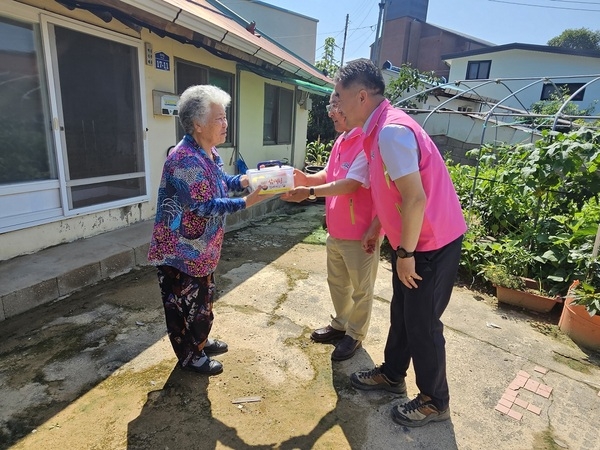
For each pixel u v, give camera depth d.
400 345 2.04
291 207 6.90
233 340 2.57
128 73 3.87
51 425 1.80
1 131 2.89
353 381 2.17
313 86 7.20
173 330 2.11
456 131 10.85
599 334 2.62
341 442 1.80
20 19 2.87
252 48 4.61
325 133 12.55
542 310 3.16
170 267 2.02
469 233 4.03
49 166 3.26
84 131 3.50
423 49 28.22
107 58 3.61
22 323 2.60
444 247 1.70
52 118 3.18
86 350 2.36
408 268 1.66
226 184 2.22
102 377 2.14
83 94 3.44
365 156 2.05
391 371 2.11
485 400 2.13
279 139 7.61
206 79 5.11
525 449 1.81
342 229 2.24
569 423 1.98
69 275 2.99
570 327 2.79
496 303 3.32
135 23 3.47
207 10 5.36
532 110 13.55
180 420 1.87
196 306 2.08
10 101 2.91
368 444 1.79
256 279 3.57
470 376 2.33
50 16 3.03
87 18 3.33
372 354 2.49
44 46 3.03
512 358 2.53
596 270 2.87
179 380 2.15
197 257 1.99
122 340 2.48
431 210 1.64
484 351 2.59
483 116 6.80
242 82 5.90
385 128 1.58
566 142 3.41
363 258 2.25
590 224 3.47
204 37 3.90
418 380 1.89
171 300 2.07
